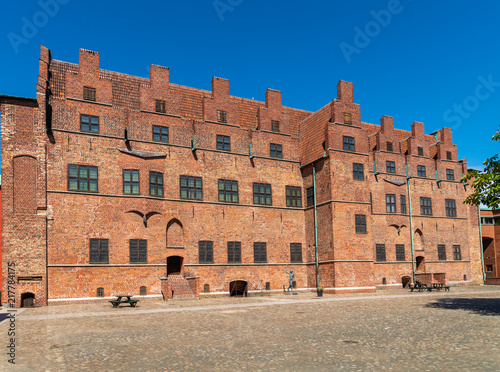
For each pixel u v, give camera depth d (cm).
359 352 1345
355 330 1772
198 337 1667
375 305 2777
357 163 4238
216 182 3953
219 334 1731
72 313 2533
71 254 3234
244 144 4172
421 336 1586
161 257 3566
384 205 4716
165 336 1698
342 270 3962
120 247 3412
